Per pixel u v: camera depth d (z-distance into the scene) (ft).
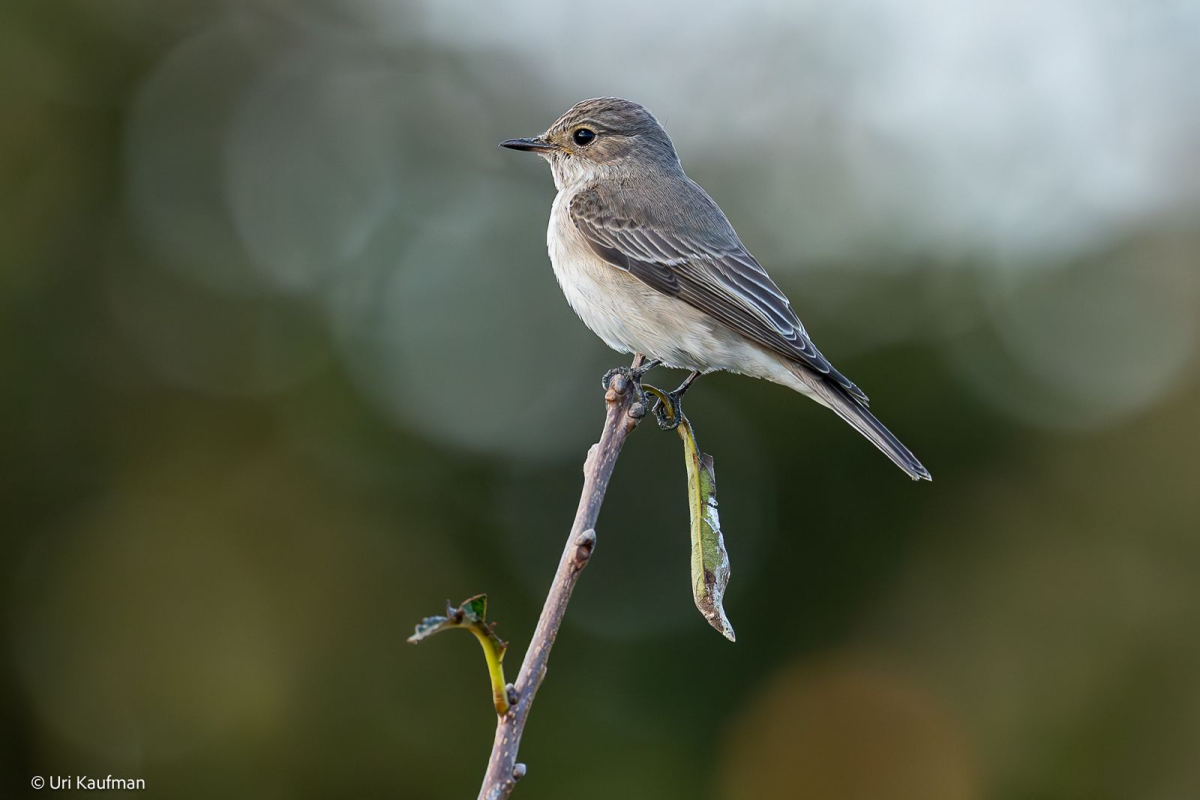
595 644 46.88
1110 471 49.75
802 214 53.72
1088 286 52.60
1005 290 52.06
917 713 47.06
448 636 46.50
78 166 50.75
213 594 47.03
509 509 48.98
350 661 46.55
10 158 49.73
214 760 44.93
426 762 44.96
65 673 46.03
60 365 48.88
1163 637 47.14
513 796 44.45
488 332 51.83
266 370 50.52
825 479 49.34
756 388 49.11
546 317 51.96
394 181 54.19
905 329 51.65
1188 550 48.44
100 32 51.72
